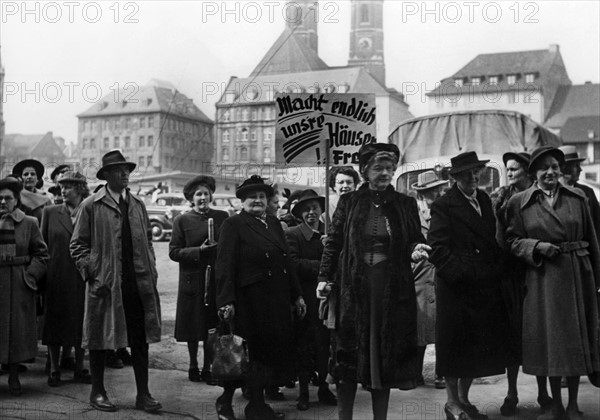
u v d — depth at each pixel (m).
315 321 5.91
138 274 5.80
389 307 4.69
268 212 6.68
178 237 6.74
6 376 7.03
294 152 6.52
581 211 5.39
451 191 5.46
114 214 5.82
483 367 5.22
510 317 5.55
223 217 6.90
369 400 6.05
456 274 5.20
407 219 4.85
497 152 11.55
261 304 5.39
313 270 5.94
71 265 6.79
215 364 5.24
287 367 5.43
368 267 4.76
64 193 7.09
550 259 5.27
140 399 5.75
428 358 7.14
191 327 6.68
